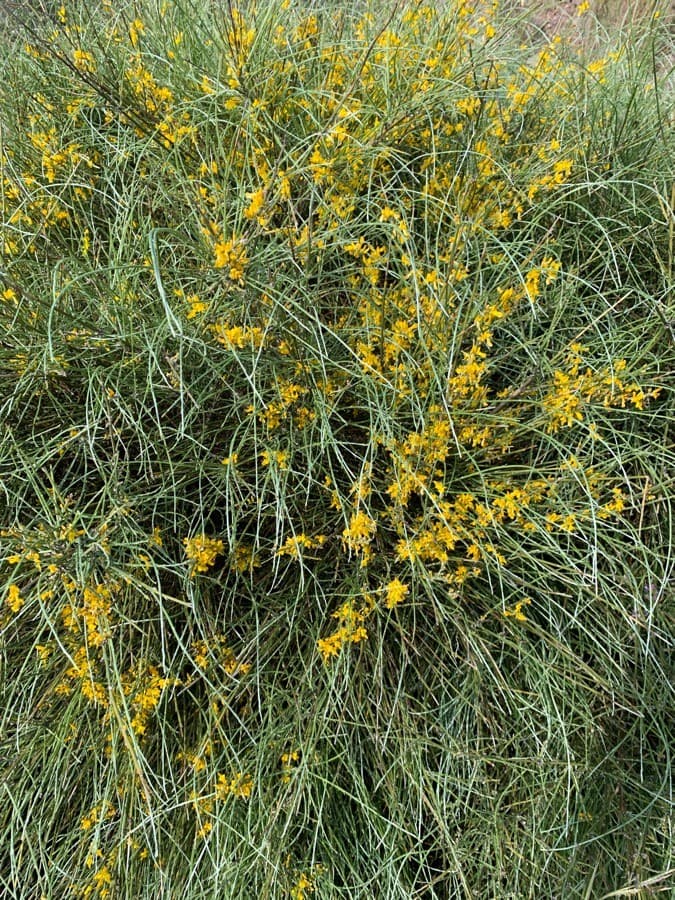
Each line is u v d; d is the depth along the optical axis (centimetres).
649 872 159
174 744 164
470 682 164
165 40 204
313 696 160
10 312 163
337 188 174
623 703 162
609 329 171
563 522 160
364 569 158
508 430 164
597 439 158
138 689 152
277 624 166
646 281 195
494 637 169
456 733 166
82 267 169
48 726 159
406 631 164
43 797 165
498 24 238
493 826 161
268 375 159
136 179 180
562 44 236
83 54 183
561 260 191
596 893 158
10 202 188
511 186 175
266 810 155
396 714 162
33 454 165
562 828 159
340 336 164
